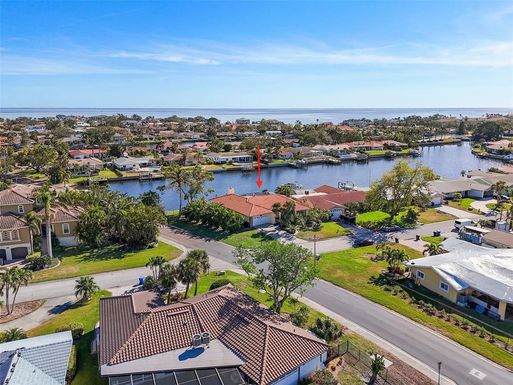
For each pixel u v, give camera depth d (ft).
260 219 258.78
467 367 113.50
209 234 240.73
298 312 133.28
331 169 533.55
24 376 86.69
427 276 167.02
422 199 264.52
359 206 291.58
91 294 151.74
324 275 177.27
